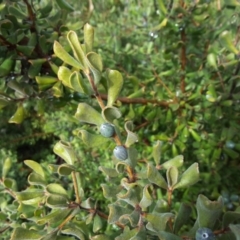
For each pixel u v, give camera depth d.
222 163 0.25
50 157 0.32
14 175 0.31
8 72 0.19
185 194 0.24
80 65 0.13
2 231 0.18
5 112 0.33
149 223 0.12
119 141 0.13
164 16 0.25
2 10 0.19
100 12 0.37
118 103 0.20
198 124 0.25
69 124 0.31
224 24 0.26
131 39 0.34
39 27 0.20
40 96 0.20
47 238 0.13
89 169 0.26
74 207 0.14
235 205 0.24
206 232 0.11
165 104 0.25
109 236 0.14
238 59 0.22
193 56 0.26
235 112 0.25
